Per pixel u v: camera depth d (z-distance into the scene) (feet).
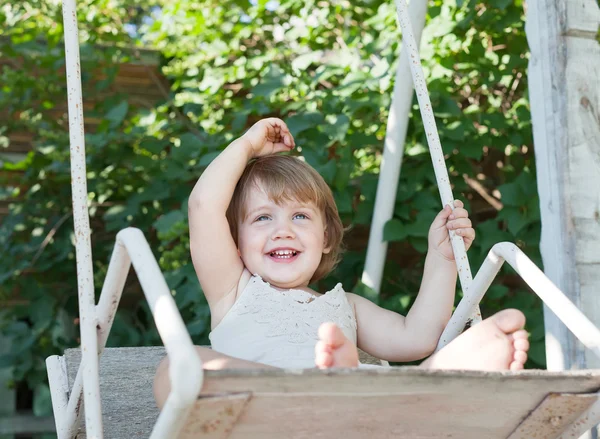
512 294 9.41
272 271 4.89
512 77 8.97
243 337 4.56
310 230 5.06
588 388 3.22
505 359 3.53
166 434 2.77
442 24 8.30
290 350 4.46
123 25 11.73
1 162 12.18
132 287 11.21
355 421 3.18
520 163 9.13
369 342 5.04
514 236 7.89
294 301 4.76
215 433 2.99
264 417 3.00
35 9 10.71
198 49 10.80
